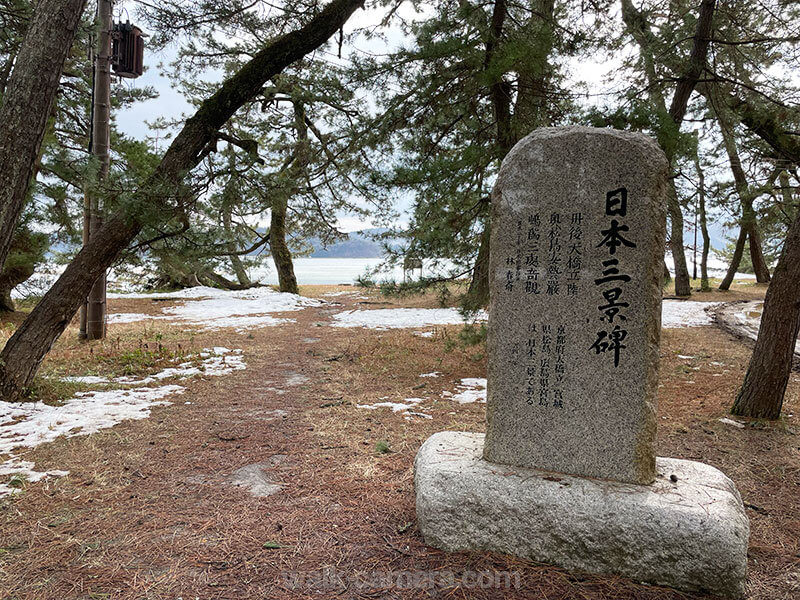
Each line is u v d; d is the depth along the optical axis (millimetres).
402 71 7387
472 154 6801
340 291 25500
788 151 8383
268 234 22094
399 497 3738
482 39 6867
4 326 11414
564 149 3266
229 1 7172
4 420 5223
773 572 2953
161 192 6293
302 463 4359
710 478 3188
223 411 5902
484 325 7512
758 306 15008
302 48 6906
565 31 7574
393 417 5715
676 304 16469
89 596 2584
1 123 4961
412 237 7484
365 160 8391
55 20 5059
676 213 11133
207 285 23562
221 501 3645
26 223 9391
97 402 6047
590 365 3203
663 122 5629
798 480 4145
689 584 2742
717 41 7188
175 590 2650
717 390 6836
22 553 2943
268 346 10461
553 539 2939
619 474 3143
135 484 3900
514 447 3332
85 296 6277
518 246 3365
